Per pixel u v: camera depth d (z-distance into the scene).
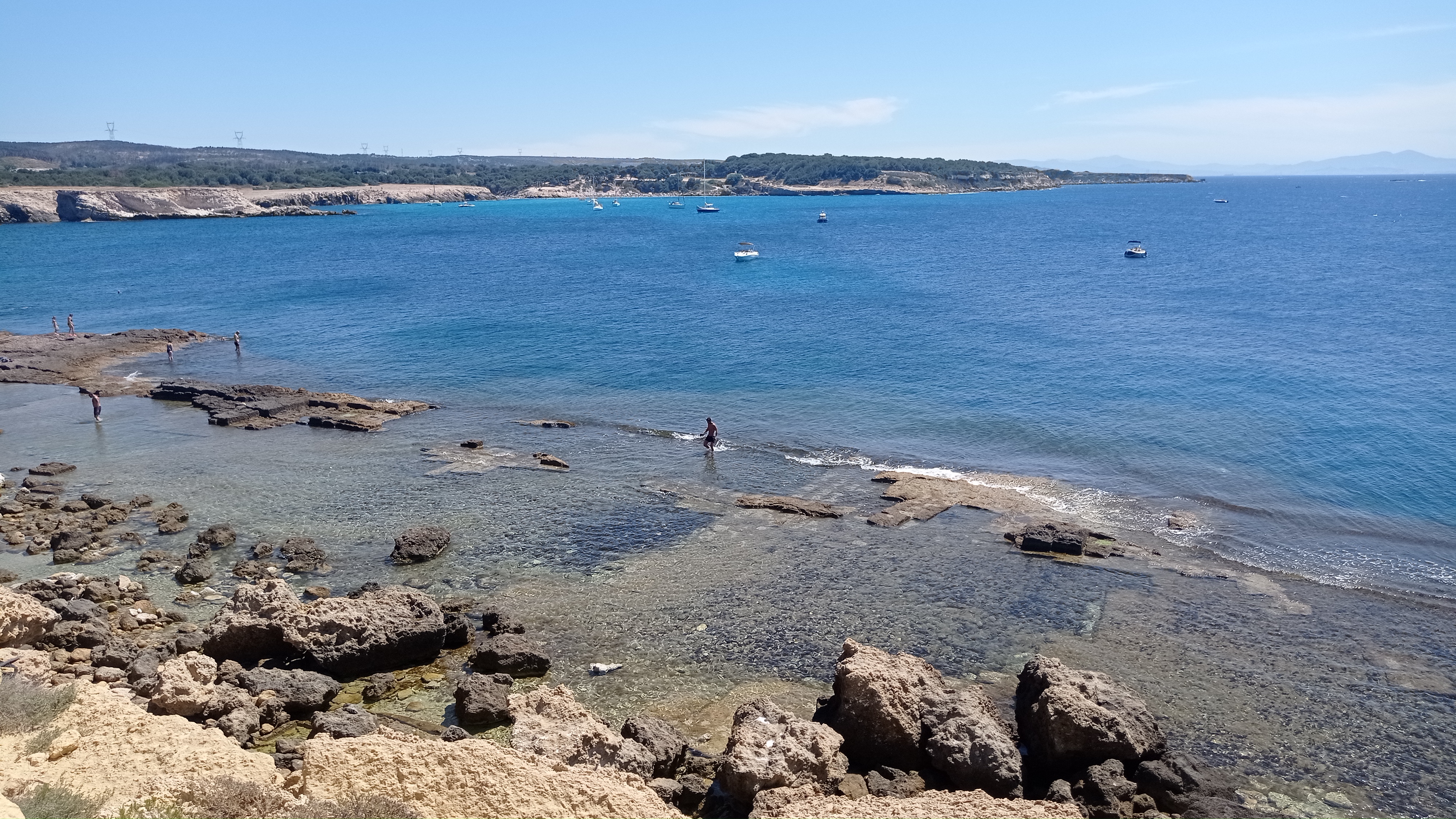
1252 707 21.78
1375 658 24.09
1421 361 54.81
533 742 17.58
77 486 37.09
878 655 20.23
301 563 29.02
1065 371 55.19
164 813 13.23
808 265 118.12
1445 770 19.53
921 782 18.11
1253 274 100.31
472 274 110.12
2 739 15.70
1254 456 39.84
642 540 31.55
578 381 55.97
